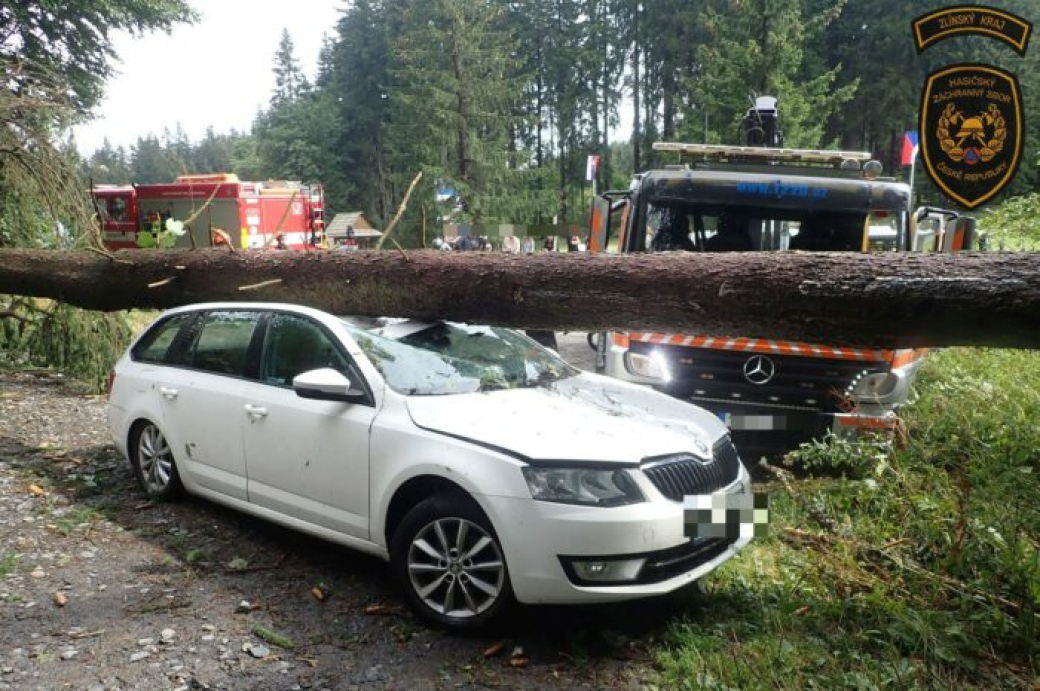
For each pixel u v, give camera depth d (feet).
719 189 22.11
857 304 12.14
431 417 12.64
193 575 14.20
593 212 22.82
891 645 11.20
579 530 11.07
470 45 113.29
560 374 15.87
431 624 12.28
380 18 182.09
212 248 21.75
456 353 15.17
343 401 13.53
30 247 32.42
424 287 15.89
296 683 10.83
